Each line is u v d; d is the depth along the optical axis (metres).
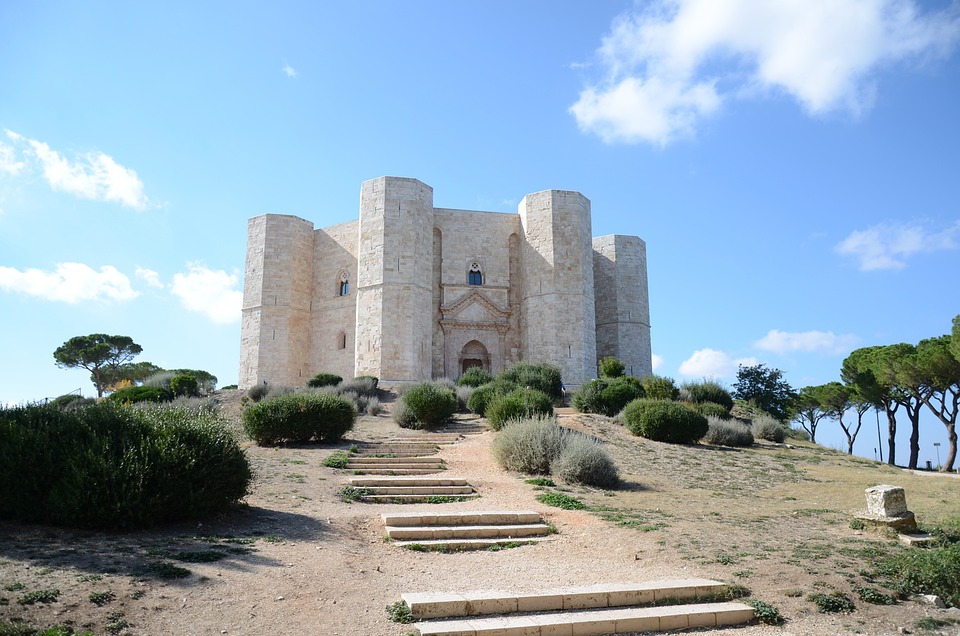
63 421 10.43
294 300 50.16
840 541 11.00
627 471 19.05
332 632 6.83
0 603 6.35
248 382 48.50
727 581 8.75
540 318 47.00
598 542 10.90
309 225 52.34
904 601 8.52
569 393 40.22
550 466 17.14
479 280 50.41
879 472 22.42
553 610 7.84
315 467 16.73
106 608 6.64
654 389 33.91
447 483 15.32
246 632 6.61
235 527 10.38
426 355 45.56
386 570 9.18
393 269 44.91
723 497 15.84
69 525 9.24
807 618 7.88
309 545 9.75
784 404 52.38
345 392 36.44
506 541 10.98
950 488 18.48
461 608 7.56
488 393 30.12
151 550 8.45
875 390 44.31
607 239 55.81
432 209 48.31
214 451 10.75
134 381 58.88
